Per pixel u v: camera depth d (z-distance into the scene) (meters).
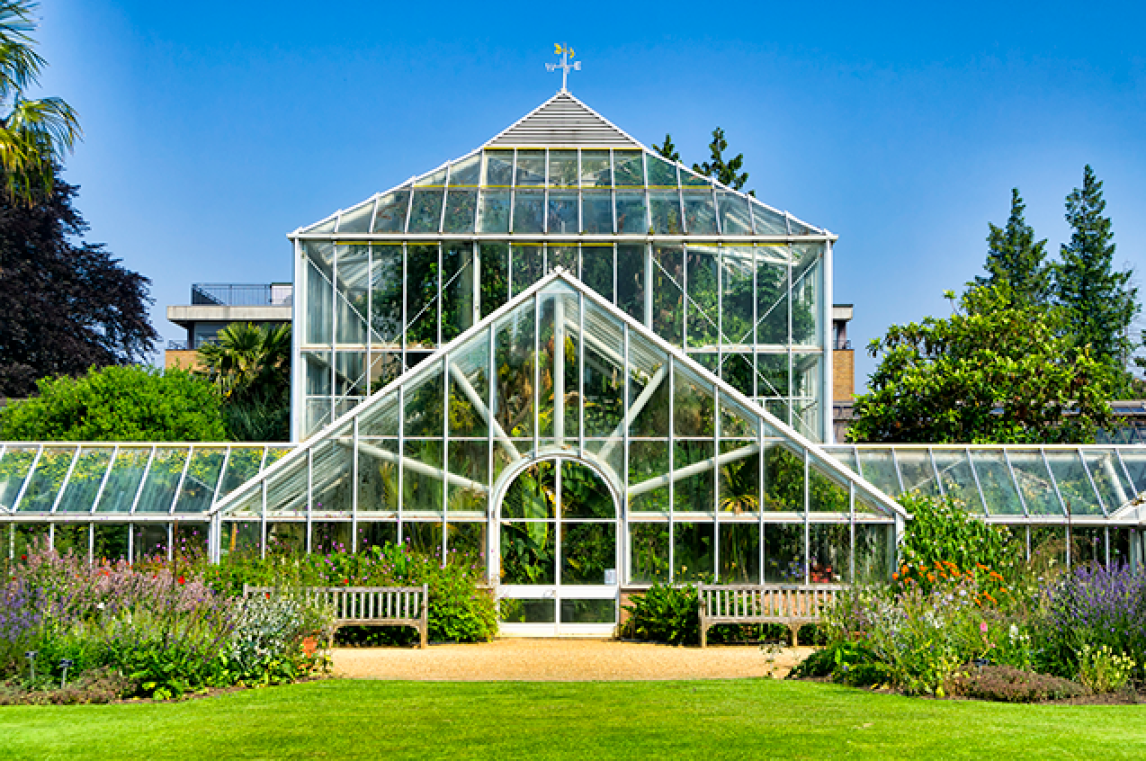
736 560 19.31
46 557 13.88
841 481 19.09
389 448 19.59
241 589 16.52
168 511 20.11
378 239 25.03
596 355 20.00
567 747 8.50
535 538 19.66
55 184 39.97
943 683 11.20
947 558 18.30
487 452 19.77
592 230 25.59
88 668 11.26
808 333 25.14
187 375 31.09
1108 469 21.44
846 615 14.29
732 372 24.97
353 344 24.92
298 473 19.39
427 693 11.48
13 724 9.32
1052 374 26.78
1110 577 12.99
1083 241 53.50
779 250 25.33
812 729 9.11
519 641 18.23
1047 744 8.39
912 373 27.89
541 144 28.78
